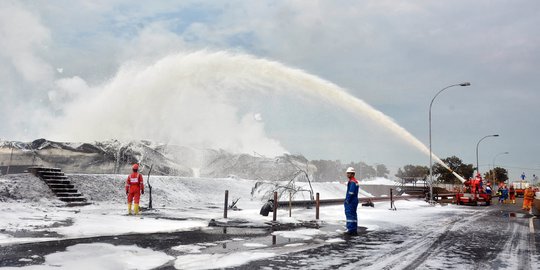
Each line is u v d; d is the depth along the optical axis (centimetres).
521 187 6569
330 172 5278
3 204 1403
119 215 1362
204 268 621
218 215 1467
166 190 2178
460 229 1278
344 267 650
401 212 1991
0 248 696
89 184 1919
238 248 807
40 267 567
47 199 1609
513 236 1120
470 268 668
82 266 586
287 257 725
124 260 653
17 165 2405
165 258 684
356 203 1088
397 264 685
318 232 1095
